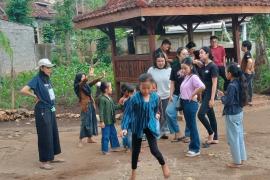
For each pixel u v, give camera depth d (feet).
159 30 49.75
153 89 24.08
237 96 24.31
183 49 29.58
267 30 54.60
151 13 38.11
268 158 26.53
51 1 137.39
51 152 26.71
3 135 38.04
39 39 111.65
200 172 24.29
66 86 60.23
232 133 24.59
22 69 83.41
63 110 49.32
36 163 27.99
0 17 93.20
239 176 23.35
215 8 40.86
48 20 118.93
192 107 26.89
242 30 76.79
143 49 46.37
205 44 67.21
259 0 43.86
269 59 59.36
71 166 26.89
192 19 50.03
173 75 29.94
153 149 22.48
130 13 39.42
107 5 46.21
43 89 26.45
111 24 47.55
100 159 28.12
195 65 28.81
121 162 27.12
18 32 82.23
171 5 38.47
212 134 29.66
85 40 105.50
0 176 25.38
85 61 102.99
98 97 29.37
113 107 29.53
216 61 42.09
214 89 28.17
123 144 29.76
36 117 26.55
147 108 22.15
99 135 35.40
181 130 35.27
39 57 93.15
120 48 93.09
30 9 101.45
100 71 77.05
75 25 48.44
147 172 24.72
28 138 36.09
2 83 64.03
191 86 26.78
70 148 31.45
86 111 31.65
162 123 32.09
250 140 31.17
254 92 51.83
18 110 47.34
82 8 122.93
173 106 30.50
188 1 39.58
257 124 36.60
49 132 26.61
